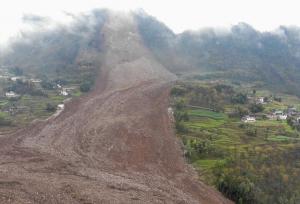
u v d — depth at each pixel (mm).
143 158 146125
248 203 118312
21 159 136375
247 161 149250
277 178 141000
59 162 134875
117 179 121250
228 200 118000
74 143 160875
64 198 99438
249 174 136625
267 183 135375
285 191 134250
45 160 136375
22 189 103500
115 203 99375
